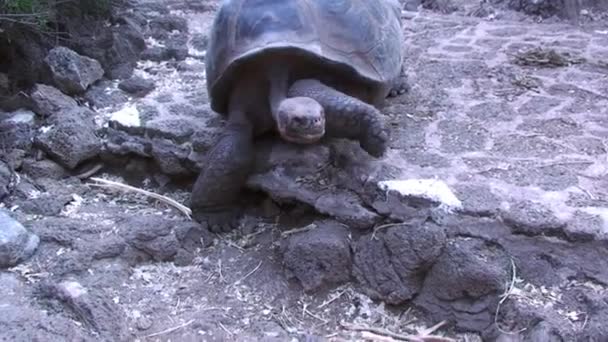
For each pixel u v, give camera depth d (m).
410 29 5.86
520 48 5.35
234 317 3.49
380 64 3.82
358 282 3.57
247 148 3.79
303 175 3.83
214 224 3.86
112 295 3.54
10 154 4.23
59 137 4.21
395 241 3.51
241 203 3.95
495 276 3.39
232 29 3.74
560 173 3.75
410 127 4.18
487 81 4.78
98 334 3.32
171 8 6.06
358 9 3.81
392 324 3.49
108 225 3.83
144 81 4.71
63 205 4.02
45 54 4.71
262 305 3.55
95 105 4.54
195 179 4.15
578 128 4.17
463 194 3.59
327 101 3.55
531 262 3.44
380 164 3.81
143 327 3.42
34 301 3.44
